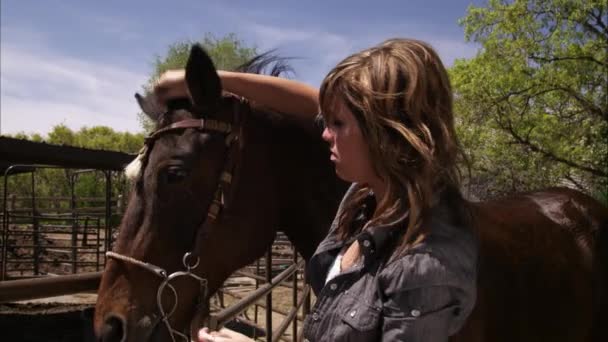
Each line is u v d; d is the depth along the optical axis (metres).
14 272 11.68
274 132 2.00
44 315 7.80
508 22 12.98
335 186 2.06
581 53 13.06
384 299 0.98
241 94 2.00
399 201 1.01
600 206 2.57
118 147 53.56
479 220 1.98
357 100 0.99
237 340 1.24
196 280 1.77
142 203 1.75
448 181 1.04
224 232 1.83
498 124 12.99
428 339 0.94
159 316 1.69
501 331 1.79
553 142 12.98
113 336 1.64
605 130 12.79
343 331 1.00
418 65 0.99
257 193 1.92
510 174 12.70
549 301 2.00
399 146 0.98
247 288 10.75
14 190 25.94
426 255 0.95
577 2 12.48
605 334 2.14
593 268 2.22
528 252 2.05
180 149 1.76
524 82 12.91
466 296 0.98
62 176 26.09
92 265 12.14
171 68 2.20
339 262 1.16
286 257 11.90
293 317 5.04
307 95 2.08
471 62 13.74
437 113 1.01
